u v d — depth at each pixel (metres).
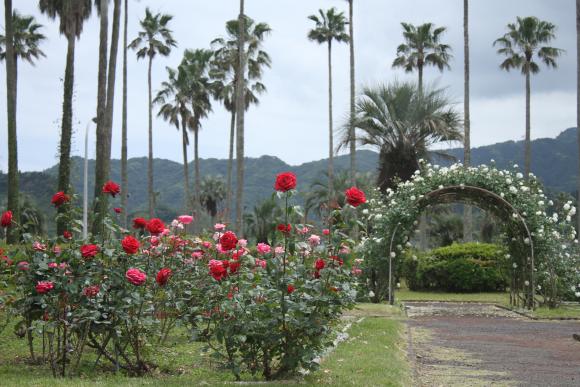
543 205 15.60
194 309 6.18
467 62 28.59
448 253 22.45
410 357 7.86
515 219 15.43
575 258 15.72
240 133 22.17
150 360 6.31
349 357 6.96
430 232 54.00
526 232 15.44
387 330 9.87
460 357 8.10
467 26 28.77
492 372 6.99
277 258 5.42
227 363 5.54
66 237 5.58
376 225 15.70
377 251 15.53
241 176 22.09
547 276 15.26
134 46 43.50
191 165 97.38
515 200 15.55
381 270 15.69
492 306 17.08
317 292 5.27
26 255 5.75
